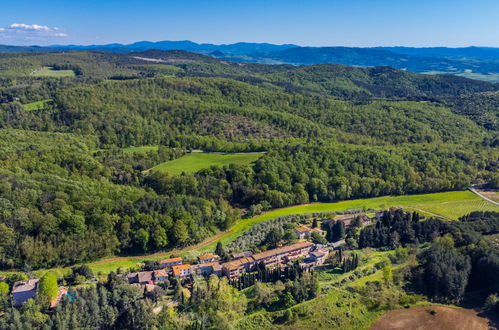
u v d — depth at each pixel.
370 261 144.88
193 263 137.75
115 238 141.88
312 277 128.12
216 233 165.12
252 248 152.38
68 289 115.31
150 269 130.88
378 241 157.12
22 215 134.62
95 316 105.44
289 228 166.25
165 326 106.44
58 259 129.75
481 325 114.19
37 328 98.81
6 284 112.00
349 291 126.88
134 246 146.00
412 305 122.75
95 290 110.56
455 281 126.25
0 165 169.12
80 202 148.38
